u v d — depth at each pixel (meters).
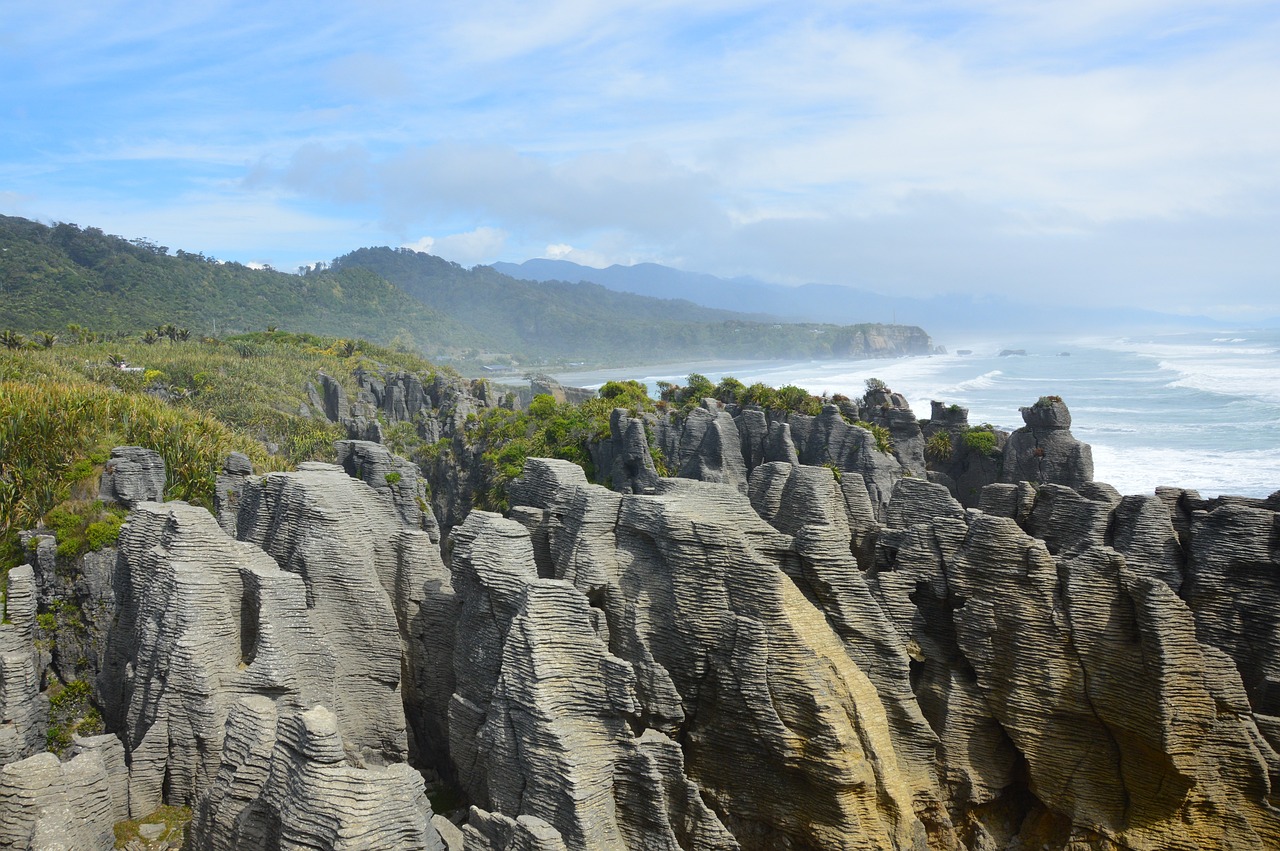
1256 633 28.28
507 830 19.83
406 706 29.61
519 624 22.75
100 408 41.62
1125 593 26.12
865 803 24.38
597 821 21.66
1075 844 26.61
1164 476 92.75
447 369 149.88
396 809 17.98
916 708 27.31
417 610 29.45
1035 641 27.16
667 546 26.72
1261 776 24.78
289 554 28.34
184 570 25.27
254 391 102.44
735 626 25.62
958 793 27.89
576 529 28.34
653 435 59.97
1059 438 55.47
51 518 32.66
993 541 27.89
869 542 35.06
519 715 22.42
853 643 27.36
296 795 18.22
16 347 99.12
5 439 36.66
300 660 25.52
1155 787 25.81
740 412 61.81
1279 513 28.34
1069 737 26.95
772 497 38.12
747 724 25.33
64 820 19.95
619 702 22.28
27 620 28.17
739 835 25.97
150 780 24.05
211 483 39.53
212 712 23.95
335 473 30.89
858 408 65.94
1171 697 24.98
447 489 69.19
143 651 25.84
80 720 28.84
